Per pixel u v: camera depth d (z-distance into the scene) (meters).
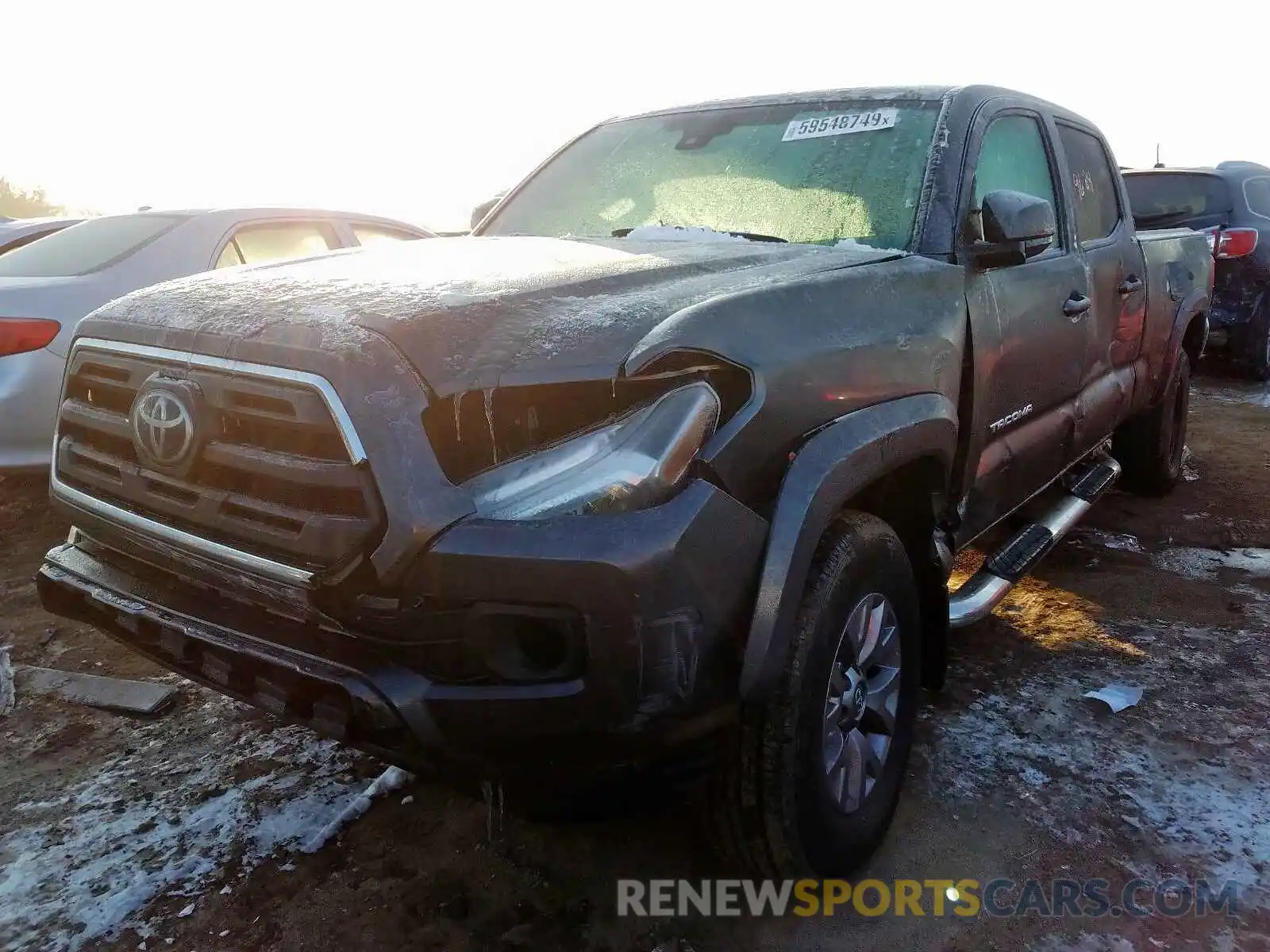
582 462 1.78
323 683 1.84
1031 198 2.72
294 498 1.83
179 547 1.98
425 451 1.72
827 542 2.17
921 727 3.07
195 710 3.26
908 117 3.10
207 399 1.94
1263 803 2.69
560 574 1.67
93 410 2.20
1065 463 3.86
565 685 1.72
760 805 2.07
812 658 2.07
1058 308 3.39
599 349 1.85
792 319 2.11
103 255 4.93
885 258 2.60
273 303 2.00
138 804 2.73
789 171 3.11
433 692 1.74
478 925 2.26
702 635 1.79
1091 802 2.70
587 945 2.20
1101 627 3.83
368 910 2.31
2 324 4.33
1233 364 9.20
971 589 3.25
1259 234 8.57
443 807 2.69
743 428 1.90
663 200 3.25
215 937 2.22
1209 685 3.35
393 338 1.78
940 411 2.47
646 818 2.64
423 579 1.70
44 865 2.46
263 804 2.72
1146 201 9.15
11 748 3.01
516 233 3.41
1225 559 4.61
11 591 4.23
